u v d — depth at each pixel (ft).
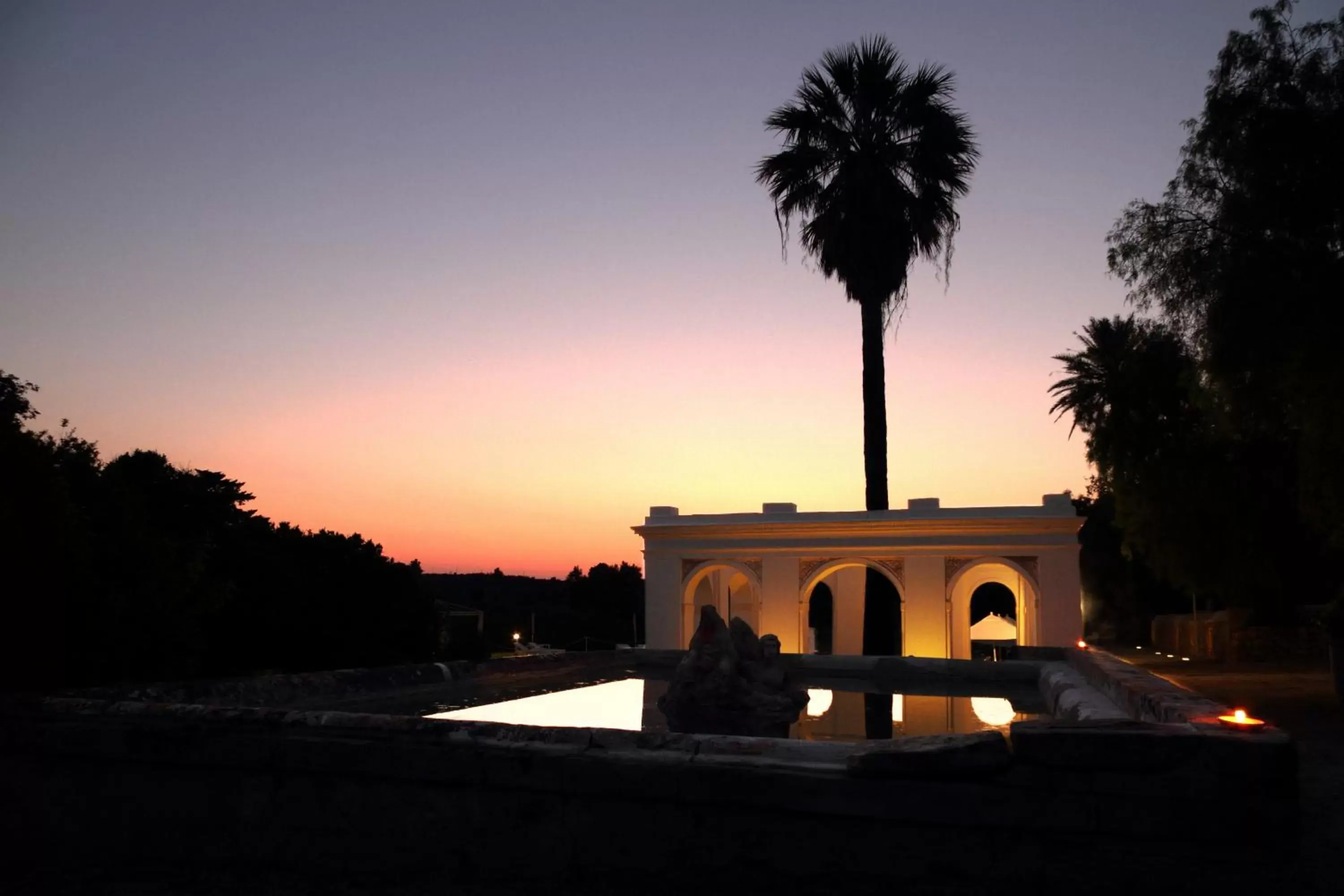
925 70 86.99
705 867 16.05
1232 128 48.42
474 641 165.37
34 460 37.24
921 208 84.23
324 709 29.30
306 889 17.38
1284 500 88.99
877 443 84.48
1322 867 14.29
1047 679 39.47
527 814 17.07
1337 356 43.68
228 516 116.78
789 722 30.04
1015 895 14.61
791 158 87.15
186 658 70.59
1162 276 51.75
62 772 19.79
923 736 16.57
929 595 74.13
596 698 35.47
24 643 35.35
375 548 125.29
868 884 15.25
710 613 32.73
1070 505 73.20
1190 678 62.28
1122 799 14.38
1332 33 47.93
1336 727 32.71
